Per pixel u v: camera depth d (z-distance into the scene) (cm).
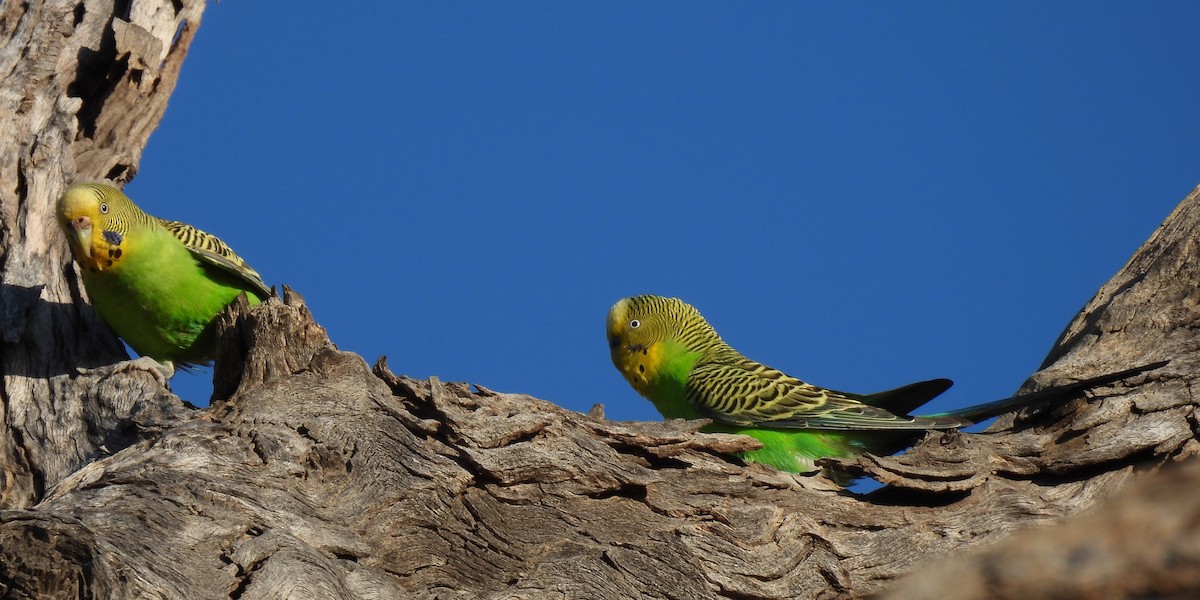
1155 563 338
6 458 1262
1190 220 1316
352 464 976
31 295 1434
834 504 1073
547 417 1035
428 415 1041
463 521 974
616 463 1032
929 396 1351
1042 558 360
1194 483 356
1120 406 1149
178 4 1836
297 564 852
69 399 1300
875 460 1091
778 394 1370
